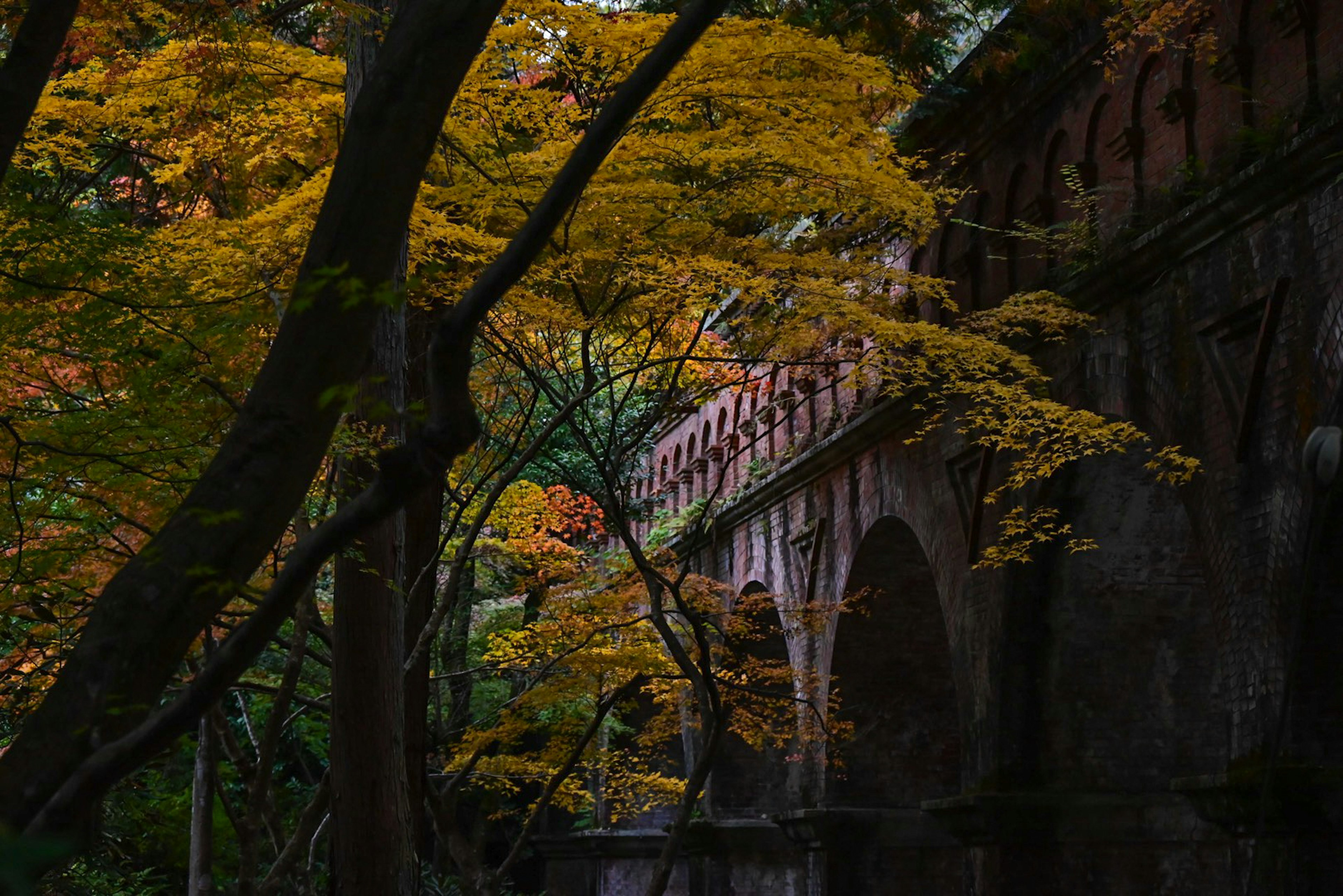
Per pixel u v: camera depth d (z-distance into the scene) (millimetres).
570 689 13836
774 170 9172
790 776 21094
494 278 3623
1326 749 10594
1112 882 14609
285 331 3752
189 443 7965
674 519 25625
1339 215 10352
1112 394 13156
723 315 11852
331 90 9016
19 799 3336
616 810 18844
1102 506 14586
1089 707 14930
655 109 8609
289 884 13891
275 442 3689
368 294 3594
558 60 8648
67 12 3945
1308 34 11055
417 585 10461
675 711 17266
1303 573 5656
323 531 3588
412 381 11055
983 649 15297
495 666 14555
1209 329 11844
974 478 15797
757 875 23422
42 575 8234
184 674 12211
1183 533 14711
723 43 8195
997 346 11164
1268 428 11031
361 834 8297
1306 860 10383
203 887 11086
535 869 32688
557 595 15047
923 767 19578
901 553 18938
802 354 13070
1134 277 12883
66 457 7797
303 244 8258
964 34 16500
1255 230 11352
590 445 11586
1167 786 14805
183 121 8938
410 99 3844
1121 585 14938
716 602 17219
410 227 8367
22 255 7207
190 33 8211
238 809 18719
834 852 19047
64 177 9086
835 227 12312
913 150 16875
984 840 14766
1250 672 11070
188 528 3611
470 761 13344
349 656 8398
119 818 16250
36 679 9703
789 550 21359
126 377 8344
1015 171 15352
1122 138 13445
